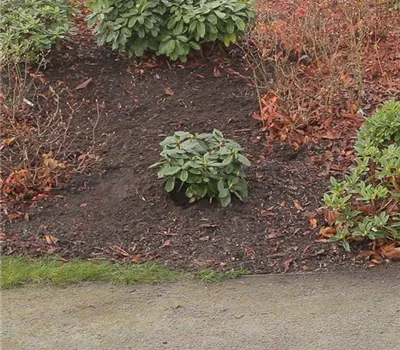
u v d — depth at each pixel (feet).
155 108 21.93
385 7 26.25
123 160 20.30
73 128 21.29
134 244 18.24
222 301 16.69
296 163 20.30
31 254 18.01
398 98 22.13
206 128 21.27
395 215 17.95
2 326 16.06
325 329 15.90
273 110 21.15
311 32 23.58
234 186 18.95
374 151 18.04
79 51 24.12
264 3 27.07
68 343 15.66
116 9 23.00
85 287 17.10
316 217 18.74
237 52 23.94
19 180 19.31
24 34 22.98
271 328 15.96
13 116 21.03
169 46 23.00
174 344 15.62
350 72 23.15
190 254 17.95
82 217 18.92
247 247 18.08
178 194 19.27
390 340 15.62
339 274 17.39
